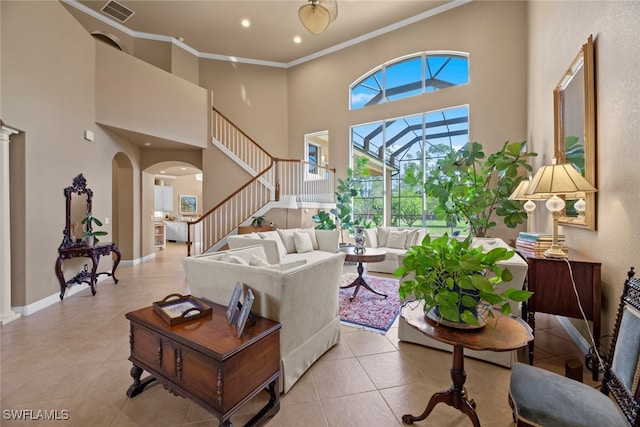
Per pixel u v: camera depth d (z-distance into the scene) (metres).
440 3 5.84
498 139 5.39
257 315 1.93
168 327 1.68
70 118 4.01
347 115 7.25
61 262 3.77
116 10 5.77
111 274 4.63
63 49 3.87
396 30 6.50
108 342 2.59
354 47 7.11
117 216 6.09
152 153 6.61
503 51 5.37
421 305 1.75
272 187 6.80
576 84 2.76
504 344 1.28
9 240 3.10
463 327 1.41
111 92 4.82
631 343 1.27
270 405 1.72
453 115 5.95
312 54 7.72
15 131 3.18
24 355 2.36
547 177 2.28
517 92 5.24
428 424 1.62
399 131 6.59
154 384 1.99
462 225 5.83
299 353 2.04
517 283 2.22
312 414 1.71
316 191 7.31
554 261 2.25
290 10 5.86
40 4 3.47
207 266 2.20
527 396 1.26
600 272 2.16
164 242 8.78
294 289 1.94
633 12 1.86
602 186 2.25
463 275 1.32
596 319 2.12
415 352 2.44
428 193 5.24
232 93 7.71
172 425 1.62
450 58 5.99
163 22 6.21
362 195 7.11
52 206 3.68
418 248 1.44
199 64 7.47
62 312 3.35
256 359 1.60
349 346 2.54
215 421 1.66
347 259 3.88
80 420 1.65
